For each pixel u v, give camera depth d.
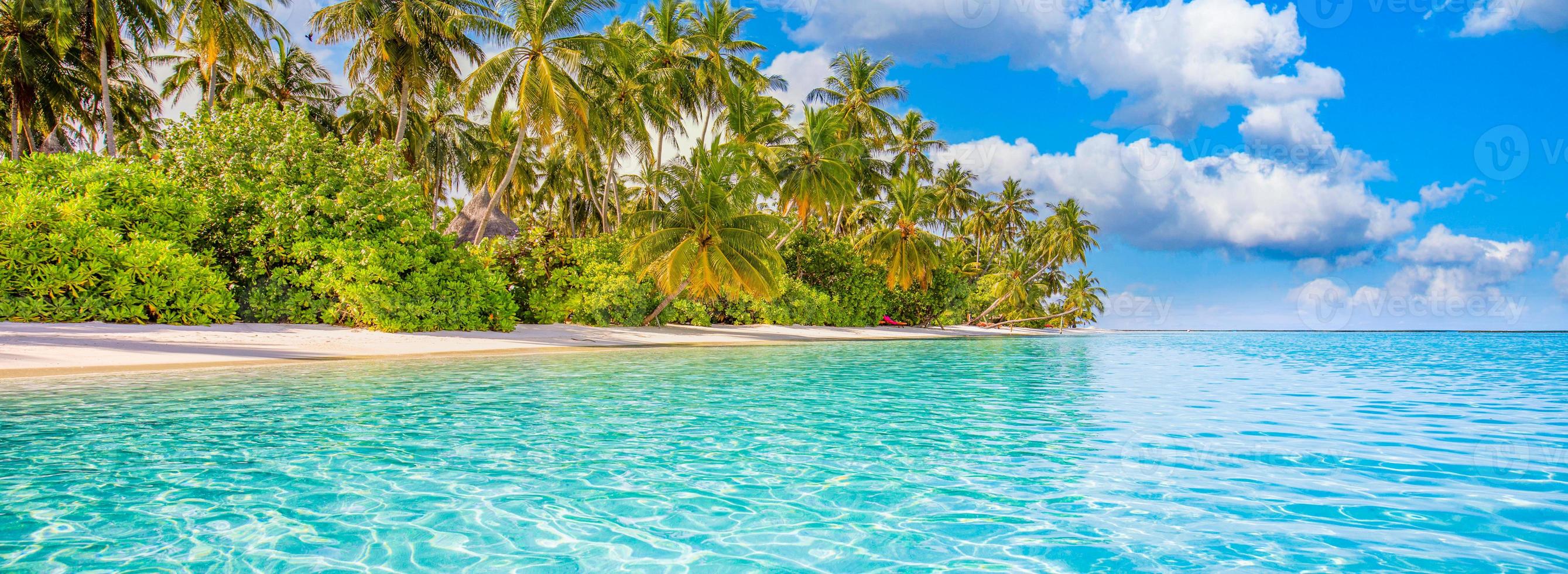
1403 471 5.29
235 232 21.25
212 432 6.53
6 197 16.61
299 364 13.43
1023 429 7.08
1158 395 10.30
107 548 3.55
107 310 17.02
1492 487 4.79
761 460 5.65
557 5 25.31
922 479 5.05
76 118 28.11
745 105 35.91
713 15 37.12
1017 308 63.03
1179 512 4.26
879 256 42.00
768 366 15.33
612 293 27.88
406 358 15.52
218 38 24.34
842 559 3.50
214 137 22.31
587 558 3.49
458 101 34.84
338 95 32.53
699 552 3.58
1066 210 65.19
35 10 23.45
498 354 17.62
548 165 41.69
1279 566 3.37
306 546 3.61
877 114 42.88
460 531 3.88
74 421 6.93
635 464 5.49
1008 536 3.83
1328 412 8.40
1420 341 41.69
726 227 27.16
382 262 20.73
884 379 12.54
